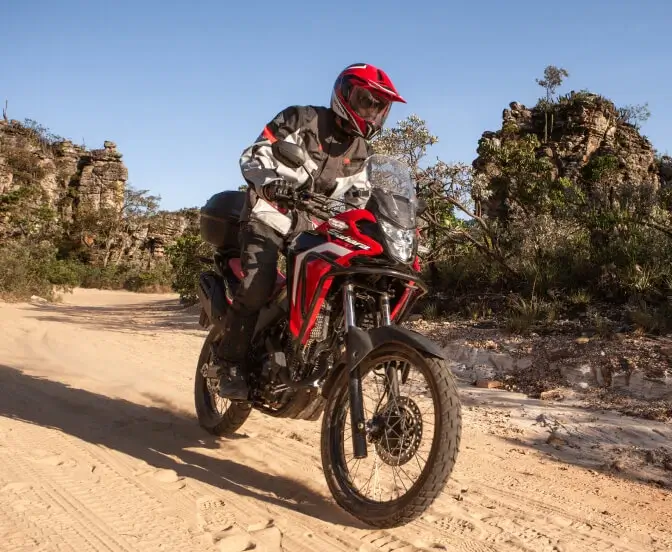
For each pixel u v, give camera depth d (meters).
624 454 4.87
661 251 8.88
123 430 4.78
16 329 10.78
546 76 48.84
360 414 3.28
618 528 3.53
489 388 6.77
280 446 4.66
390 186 3.58
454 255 11.34
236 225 4.66
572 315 8.43
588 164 43.31
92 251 76.69
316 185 4.05
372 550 3.01
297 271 3.59
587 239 10.30
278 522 3.25
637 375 6.35
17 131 80.19
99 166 81.81
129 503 3.33
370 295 3.58
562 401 6.23
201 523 3.17
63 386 6.25
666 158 44.81
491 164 16.92
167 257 76.12
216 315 4.58
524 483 4.18
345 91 3.81
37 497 3.29
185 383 6.88
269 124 3.99
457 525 3.38
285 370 3.71
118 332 11.63
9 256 25.44
